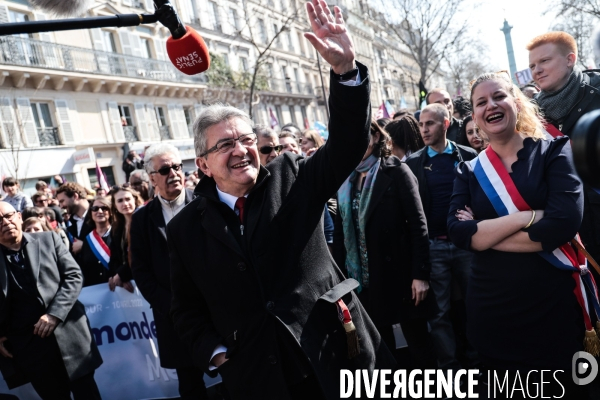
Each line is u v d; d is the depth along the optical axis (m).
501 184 2.68
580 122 0.83
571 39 3.54
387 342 4.12
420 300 3.67
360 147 2.22
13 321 4.03
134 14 1.95
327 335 2.29
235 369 2.32
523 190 2.61
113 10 23.84
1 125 18.62
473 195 2.80
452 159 4.29
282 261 2.30
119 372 4.93
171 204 3.98
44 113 20.69
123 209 4.70
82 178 21.34
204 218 2.39
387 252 3.73
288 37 40.31
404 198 3.70
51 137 20.55
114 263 5.06
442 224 4.22
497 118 2.69
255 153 2.36
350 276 3.94
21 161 18.92
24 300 4.04
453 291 4.35
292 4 40.75
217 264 2.33
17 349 4.02
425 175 4.30
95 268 5.43
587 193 3.30
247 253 2.29
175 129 27.31
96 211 5.41
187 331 2.53
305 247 2.33
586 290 2.60
